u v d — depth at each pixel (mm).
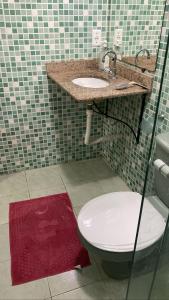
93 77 2025
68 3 1828
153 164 1079
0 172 2297
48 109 2180
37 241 1657
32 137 2248
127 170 2123
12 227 1763
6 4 1707
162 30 1388
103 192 2102
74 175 2316
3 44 1822
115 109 2150
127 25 1775
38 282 1413
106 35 2059
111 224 1245
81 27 1952
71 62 2059
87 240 1166
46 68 2010
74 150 2463
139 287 1062
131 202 1383
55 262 1521
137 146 1897
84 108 2289
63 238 1680
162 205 1194
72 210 1911
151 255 1049
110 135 2199
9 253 1578
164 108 1172
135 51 1740
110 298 1334
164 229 1076
